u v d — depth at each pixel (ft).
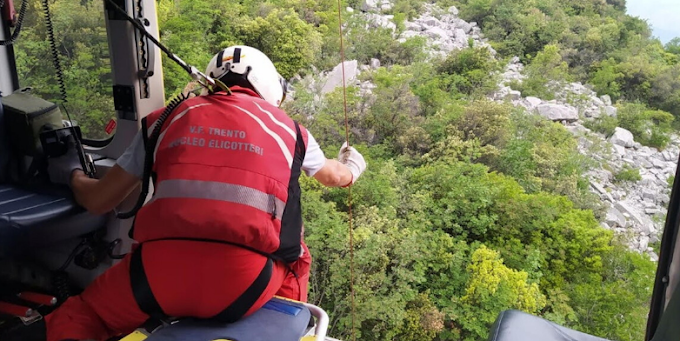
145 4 6.74
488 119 92.63
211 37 97.55
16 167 6.72
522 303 55.83
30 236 5.89
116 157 7.36
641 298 53.52
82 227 6.53
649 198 79.20
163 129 4.50
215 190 4.03
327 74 105.40
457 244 65.00
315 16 121.90
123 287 4.30
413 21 147.33
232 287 4.06
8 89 7.87
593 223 69.10
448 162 82.28
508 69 123.95
